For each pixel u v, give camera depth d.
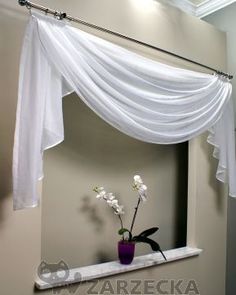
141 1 1.86
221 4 2.38
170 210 2.28
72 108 1.79
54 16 1.37
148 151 2.16
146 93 1.61
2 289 1.30
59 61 1.29
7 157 1.34
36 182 1.21
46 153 1.68
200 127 1.89
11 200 1.34
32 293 1.38
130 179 2.04
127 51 1.58
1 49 1.33
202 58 2.18
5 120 1.33
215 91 2.01
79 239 1.78
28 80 1.22
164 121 1.70
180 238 2.33
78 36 1.39
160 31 1.94
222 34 2.34
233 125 2.14
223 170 2.11
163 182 2.25
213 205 2.24
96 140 1.88
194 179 2.15
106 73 1.45
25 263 1.37
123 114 1.48
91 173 1.85
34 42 1.25
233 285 2.25
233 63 2.32
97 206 1.87
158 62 1.81
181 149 2.37
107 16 1.69
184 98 1.80
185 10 2.45
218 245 2.25
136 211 1.91
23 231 1.37
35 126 1.21
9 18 1.36
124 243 1.75
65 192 1.74
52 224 1.69
